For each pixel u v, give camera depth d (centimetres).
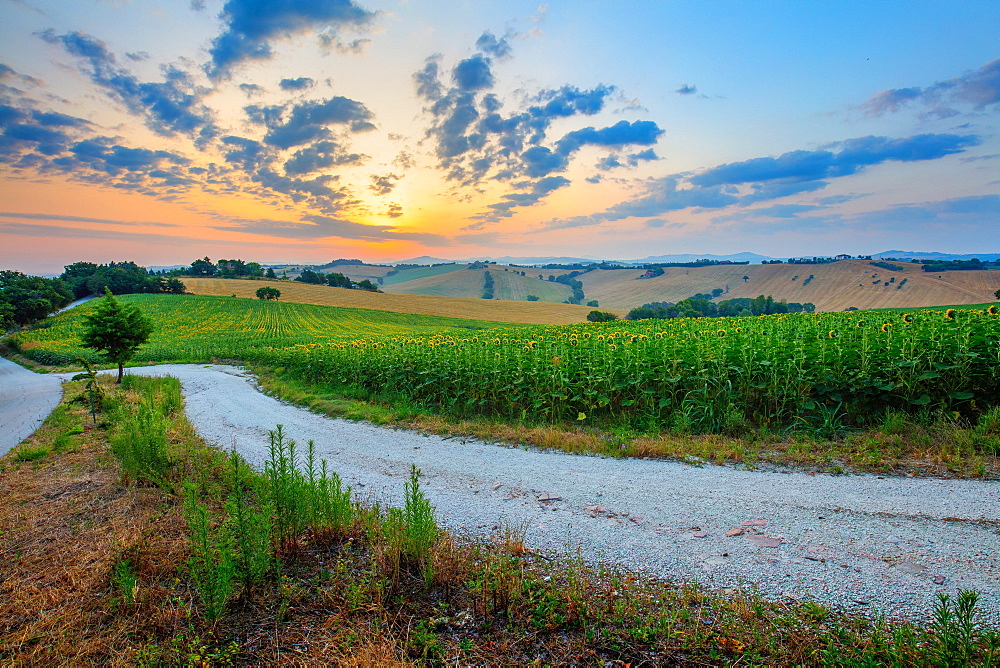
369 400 1456
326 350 2077
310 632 368
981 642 299
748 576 405
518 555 466
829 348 852
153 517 579
